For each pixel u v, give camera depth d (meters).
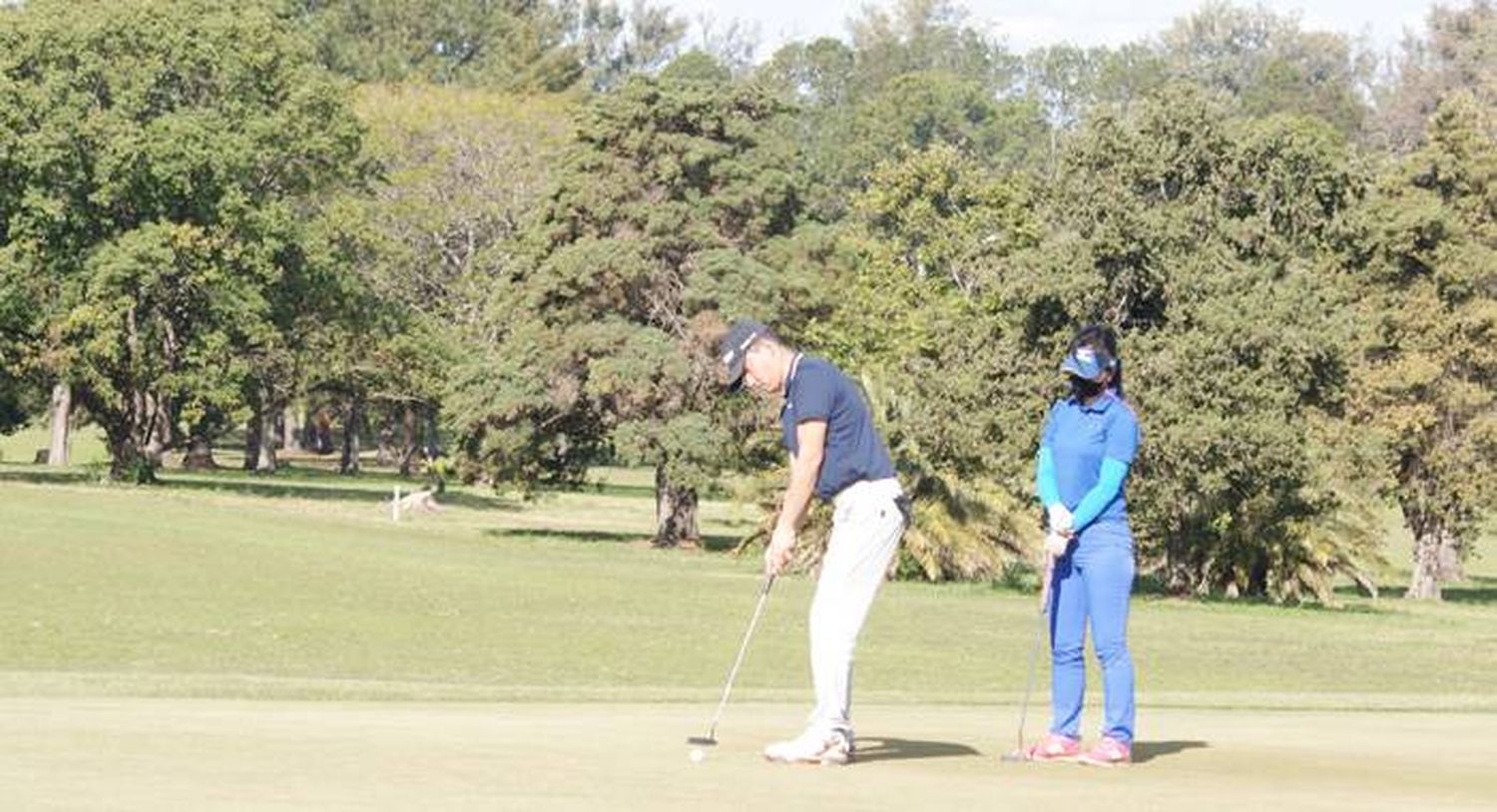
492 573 64.81
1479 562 118.81
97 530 68.38
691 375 82.50
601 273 83.12
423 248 124.00
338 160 102.25
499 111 129.25
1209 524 69.12
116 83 95.19
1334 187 70.38
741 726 15.60
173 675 27.05
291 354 105.06
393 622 48.00
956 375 69.94
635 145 83.69
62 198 95.12
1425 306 77.75
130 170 92.94
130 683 23.09
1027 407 67.25
